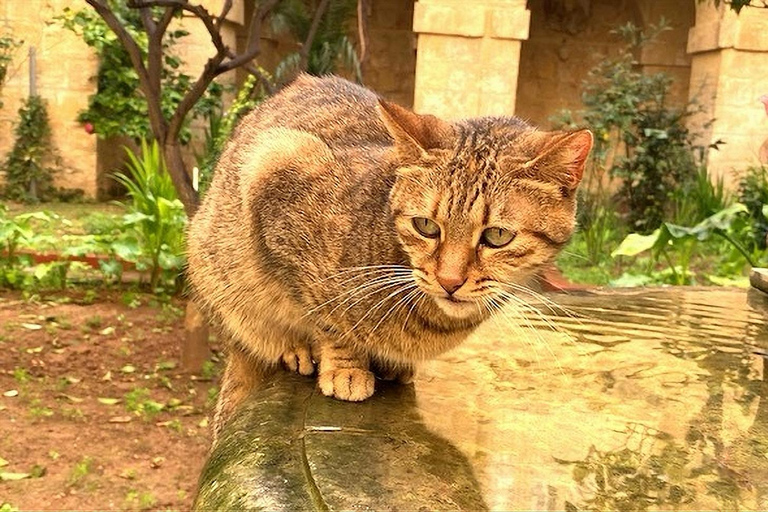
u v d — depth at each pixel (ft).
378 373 2.12
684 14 11.27
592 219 7.80
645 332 2.66
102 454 3.62
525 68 12.06
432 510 1.42
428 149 1.85
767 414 1.95
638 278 5.24
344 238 1.93
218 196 2.34
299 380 2.10
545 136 1.87
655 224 9.11
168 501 3.28
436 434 1.74
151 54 4.14
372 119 2.23
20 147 9.70
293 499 1.43
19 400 4.04
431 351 1.98
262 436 1.69
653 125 9.36
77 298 5.59
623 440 1.75
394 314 1.90
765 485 1.57
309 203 1.99
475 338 2.49
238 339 2.33
